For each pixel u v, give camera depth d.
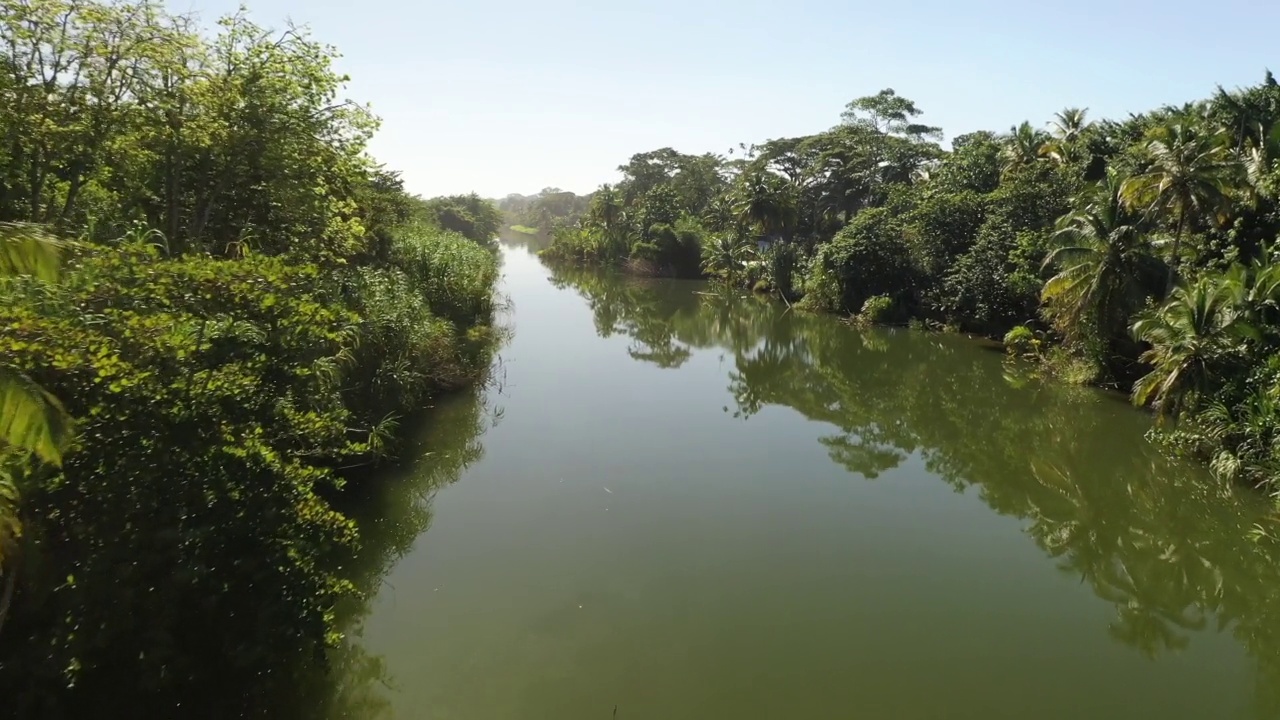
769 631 10.12
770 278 52.75
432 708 8.25
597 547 12.45
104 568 6.45
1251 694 9.29
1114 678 9.48
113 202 16.02
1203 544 13.95
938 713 8.52
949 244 39.25
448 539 12.52
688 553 12.43
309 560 7.82
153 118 15.10
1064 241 27.92
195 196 17.31
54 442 5.46
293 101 17.00
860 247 42.25
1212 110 29.52
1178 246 24.84
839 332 38.69
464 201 100.44
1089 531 14.46
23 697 6.20
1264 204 23.91
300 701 8.12
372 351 16.31
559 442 17.91
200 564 6.89
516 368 25.48
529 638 9.70
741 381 26.89
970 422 22.02
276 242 18.48
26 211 13.97
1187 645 10.46
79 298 7.86
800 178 64.19
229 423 7.70
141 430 6.93
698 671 9.12
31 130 13.41
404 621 10.00
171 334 7.58
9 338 6.26
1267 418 15.23
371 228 25.80
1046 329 32.25
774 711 8.38
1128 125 34.44
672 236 68.00
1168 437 18.12
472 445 17.27
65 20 13.62
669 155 91.06
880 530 13.91
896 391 26.05
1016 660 9.76
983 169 43.03
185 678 6.97
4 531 5.63
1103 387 25.52
